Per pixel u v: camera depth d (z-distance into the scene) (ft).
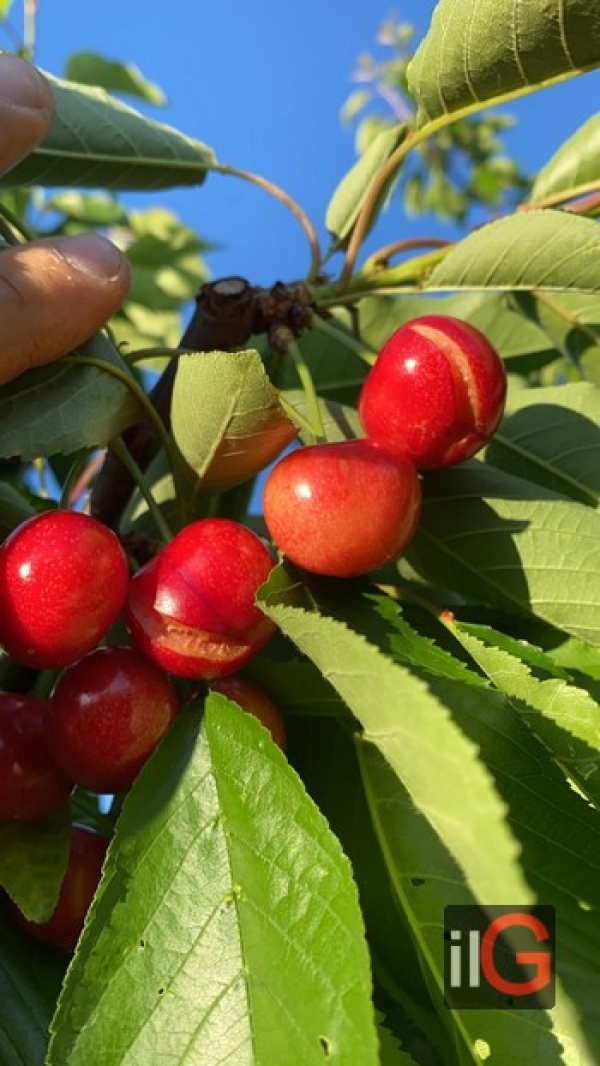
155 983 0.43
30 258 0.53
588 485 0.69
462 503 0.59
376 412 0.57
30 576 0.48
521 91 0.64
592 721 0.50
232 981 0.42
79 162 0.77
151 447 0.65
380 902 0.52
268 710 0.53
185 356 0.52
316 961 0.42
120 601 0.50
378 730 0.42
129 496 0.67
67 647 0.49
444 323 0.57
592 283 0.62
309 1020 0.41
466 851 0.38
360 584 0.54
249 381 0.50
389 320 0.86
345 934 0.42
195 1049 0.41
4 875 0.48
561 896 0.48
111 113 0.77
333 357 0.83
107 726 0.49
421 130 0.69
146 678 0.50
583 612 0.56
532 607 0.57
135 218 1.30
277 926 0.43
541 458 0.70
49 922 0.52
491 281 0.65
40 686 0.61
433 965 0.48
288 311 0.67
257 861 0.45
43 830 0.51
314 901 0.43
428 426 0.56
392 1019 0.51
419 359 0.56
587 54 0.60
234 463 0.55
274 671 0.55
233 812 0.46
